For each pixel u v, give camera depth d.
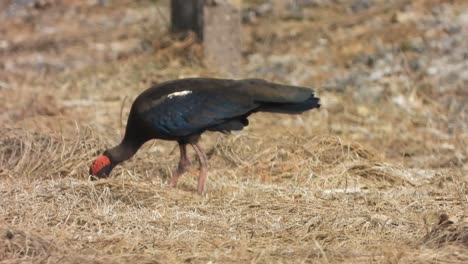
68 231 10.95
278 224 11.31
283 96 12.70
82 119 16.81
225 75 19.64
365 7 23.28
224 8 20.12
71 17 24.92
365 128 17.03
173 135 12.91
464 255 9.93
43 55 22.08
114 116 17.27
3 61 21.70
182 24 20.55
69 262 9.76
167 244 10.55
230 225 11.28
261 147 14.98
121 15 24.56
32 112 17.36
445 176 13.66
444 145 16.12
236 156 14.70
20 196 12.06
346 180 13.29
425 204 12.15
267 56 20.92
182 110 12.82
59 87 19.55
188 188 13.47
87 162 14.08
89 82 19.61
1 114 17.28
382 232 11.04
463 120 17.39
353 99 18.33
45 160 14.07
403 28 21.53
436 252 10.02
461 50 20.23
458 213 11.59
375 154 14.95
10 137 14.59
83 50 22.14
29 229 10.63
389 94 18.52
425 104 18.23
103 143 14.74
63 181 12.74
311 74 19.73
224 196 12.52
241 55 20.62
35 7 25.88
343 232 10.98
